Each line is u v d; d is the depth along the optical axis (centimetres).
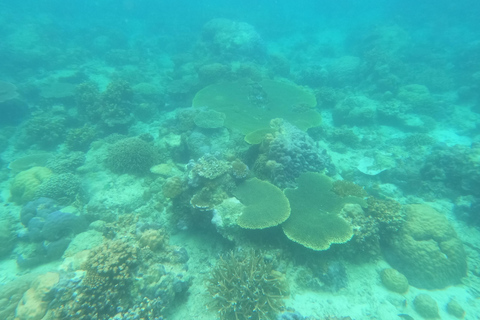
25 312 118
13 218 203
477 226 187
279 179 185
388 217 165
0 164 279
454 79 452
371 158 270
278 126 236
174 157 271
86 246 163
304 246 146
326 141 321
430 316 134
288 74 535
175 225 191
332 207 167
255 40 564
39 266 169
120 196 215
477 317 135
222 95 343
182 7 1302
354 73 508
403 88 418
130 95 347
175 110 412
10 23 691
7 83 375
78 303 106
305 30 969
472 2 854
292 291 142
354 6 1320
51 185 214
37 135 307
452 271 151
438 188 221
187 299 142
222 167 179
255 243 152
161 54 734
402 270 158
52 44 644
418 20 873
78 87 360
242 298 122
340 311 135
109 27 838
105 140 299
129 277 119
